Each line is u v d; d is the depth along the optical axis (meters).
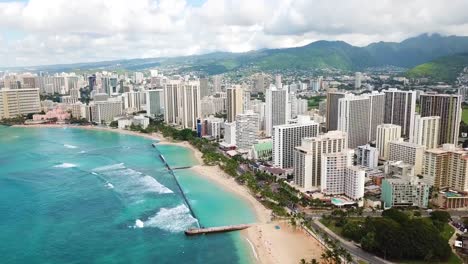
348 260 181.88
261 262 190.50
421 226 195.38
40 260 195.00
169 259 195.38
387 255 189.50
